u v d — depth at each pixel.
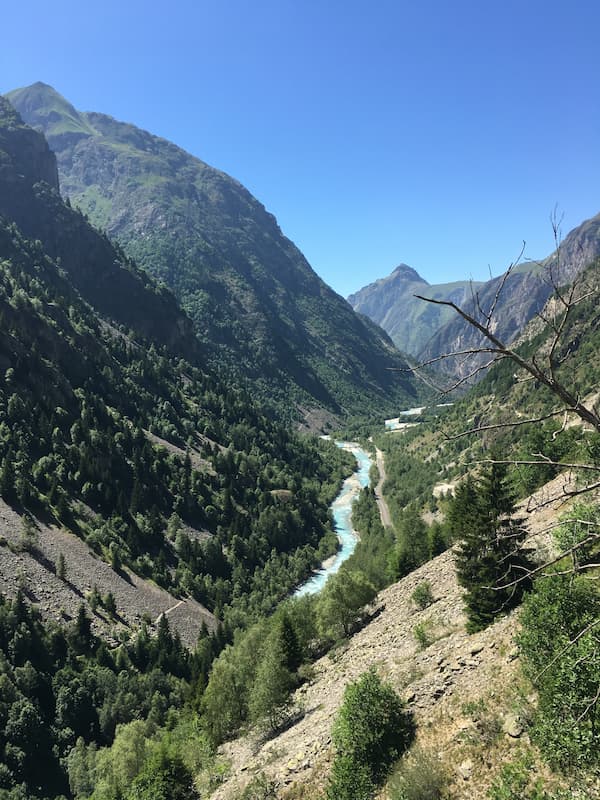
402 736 24.55
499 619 30.38
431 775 20.25
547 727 17.05
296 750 32.75
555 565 20.48
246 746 44.44
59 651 87.81
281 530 155.50
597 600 18.88
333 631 61.94
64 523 121.69
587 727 15.83
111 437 159.12
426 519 137.50
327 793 24.08
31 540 107.38
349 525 174.25
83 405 165.25
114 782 54.31
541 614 19.53
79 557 113.06
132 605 108.00
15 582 97.19
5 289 185.25
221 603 122.06
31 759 70.38
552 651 18.78
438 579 52.34
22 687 78.00
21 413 142.88
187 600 119.69
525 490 46.31
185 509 153.50
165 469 163.50
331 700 39.28
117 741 63.44
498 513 31.45
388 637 46.03
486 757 20.00
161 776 40.12
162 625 99.75
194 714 62.84
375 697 25.52
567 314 8.16
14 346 161.38
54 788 68.56
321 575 140.75
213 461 181.88
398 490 188.62
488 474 32.41
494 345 7.99
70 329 196.50
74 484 137.38
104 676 84.50
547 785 16.39
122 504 137.88
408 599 53.06
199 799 37.81
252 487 178.88
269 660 48.81
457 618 38.69
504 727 20.84
